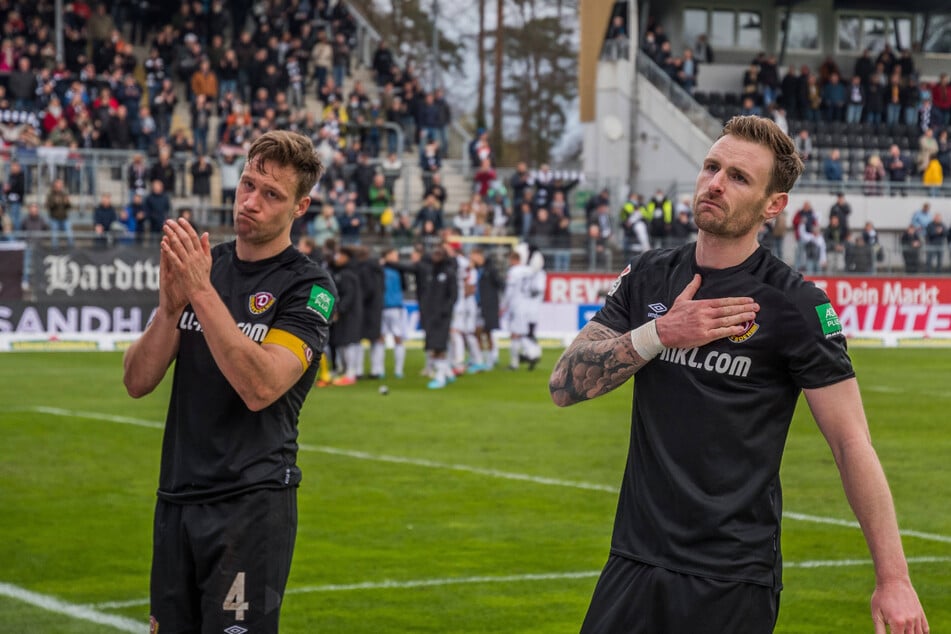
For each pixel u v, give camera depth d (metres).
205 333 4.27
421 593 8.08
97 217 28.94
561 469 12.82
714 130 38.00
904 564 3.90
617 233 35.16
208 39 37.31
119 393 19.44
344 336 21.55
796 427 16.52
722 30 44.47
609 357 4.15
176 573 4.51
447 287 21.36
